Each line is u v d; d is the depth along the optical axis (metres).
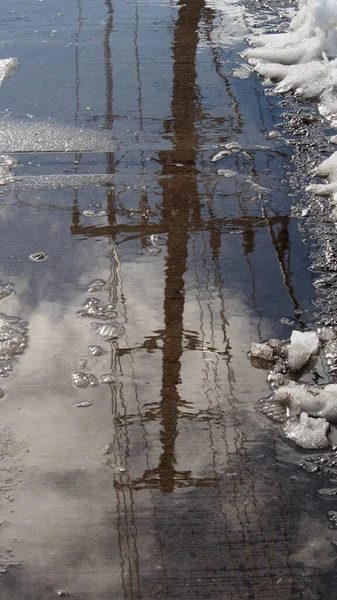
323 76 4.70
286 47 5.21
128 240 3.27
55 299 2.89
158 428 2.31
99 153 4.02
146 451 2.23
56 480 2.14
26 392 2.45
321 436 2.26
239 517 2.02
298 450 2.23
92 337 2.69
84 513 2.04
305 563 1.90
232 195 3.61
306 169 3.82
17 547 1.95
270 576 1.87
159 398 2.42
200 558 1.91
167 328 2.73
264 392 2.45
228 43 5.45
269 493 2.09
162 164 3.90
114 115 4.41
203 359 2.58
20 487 2.12
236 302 2.86
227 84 4.82
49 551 1.93
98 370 2.54
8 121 4.34
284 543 1.95
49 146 4.08
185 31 5.70
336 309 2.82
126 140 4.14
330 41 5.09
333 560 1.90
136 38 5.58
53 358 2.59
